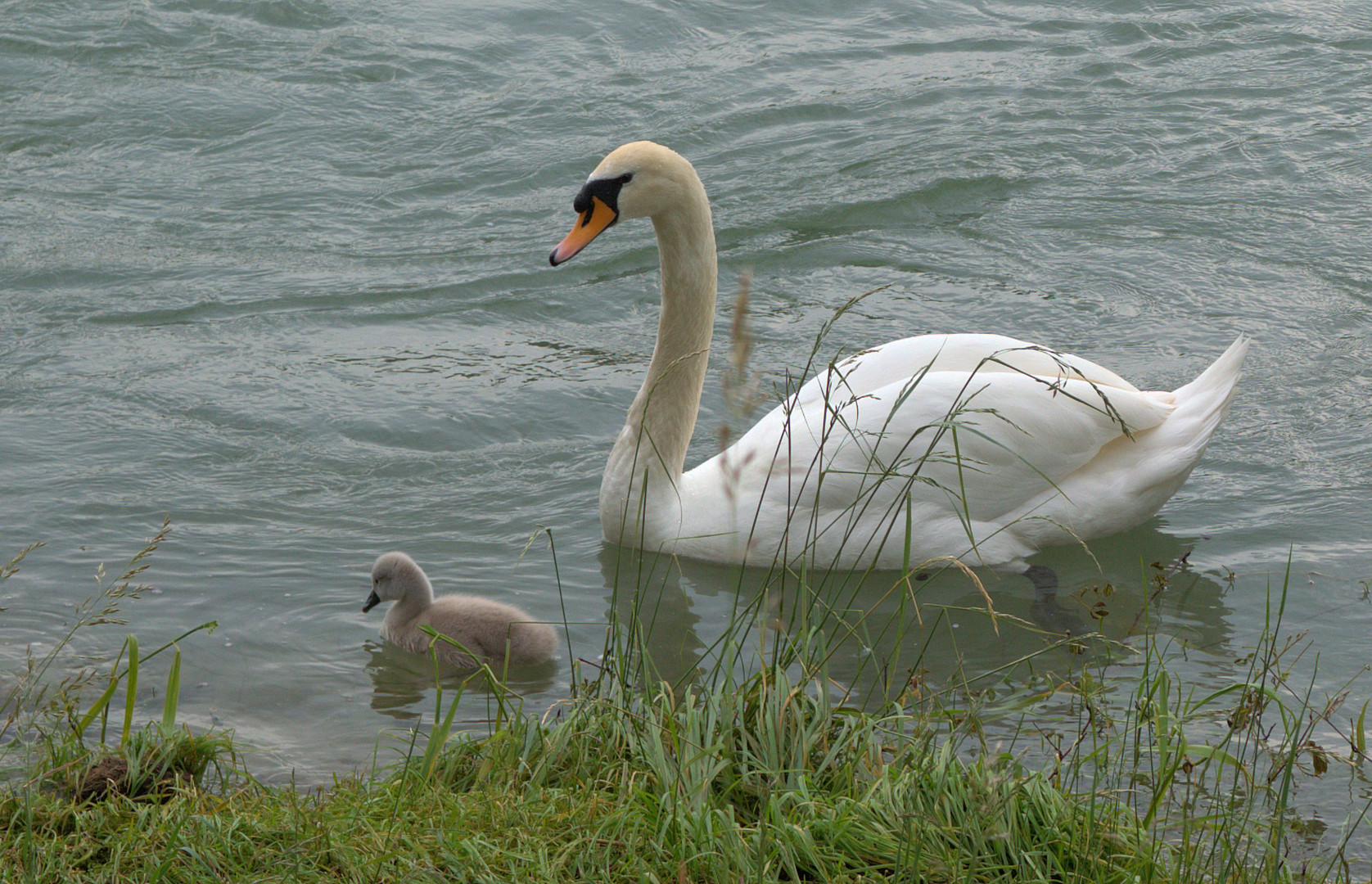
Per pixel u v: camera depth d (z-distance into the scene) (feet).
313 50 84.28
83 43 84.07
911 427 37.65
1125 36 88.28
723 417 48.49
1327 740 28.91
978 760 25.13
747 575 38.42
